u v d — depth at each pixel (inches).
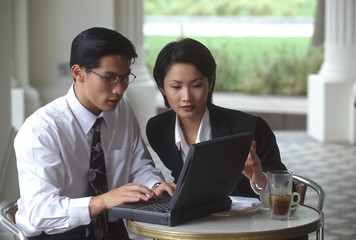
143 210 107.5
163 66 123.1
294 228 104.4
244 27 693.9
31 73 332.2
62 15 331.9
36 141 114.0
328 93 363.6
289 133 405.7
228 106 459.2
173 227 104.8
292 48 601.3
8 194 213.3
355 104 290.4
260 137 132.0
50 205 109.9
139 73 349.1
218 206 113.7
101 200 109.7
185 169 102.8
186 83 121.7
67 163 117.9
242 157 113.0
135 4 345.7
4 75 235.8
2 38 231.3
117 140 125.6
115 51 111.0
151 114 348.8
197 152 102.0
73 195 120.3
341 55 363.6
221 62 567.2
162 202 113.0
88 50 111.0
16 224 117.2
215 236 100.7
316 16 570.9
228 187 114.5
